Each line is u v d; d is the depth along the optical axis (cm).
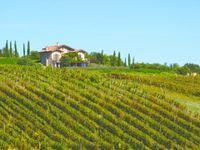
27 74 6450
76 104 5422
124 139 4844
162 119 5312
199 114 5669
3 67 6650
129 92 6153
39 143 4550
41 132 4912
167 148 4831
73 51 12888
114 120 5159
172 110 5641
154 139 4941
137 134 4922
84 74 6569
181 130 5144
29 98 5612
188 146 4884
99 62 14375
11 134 4781
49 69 6794
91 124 5047
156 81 7881
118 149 4684
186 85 7856
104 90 6050
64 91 5809
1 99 5541
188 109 5912
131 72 9494
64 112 5312
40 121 5134
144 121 5291
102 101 5566
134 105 5584
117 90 6128
